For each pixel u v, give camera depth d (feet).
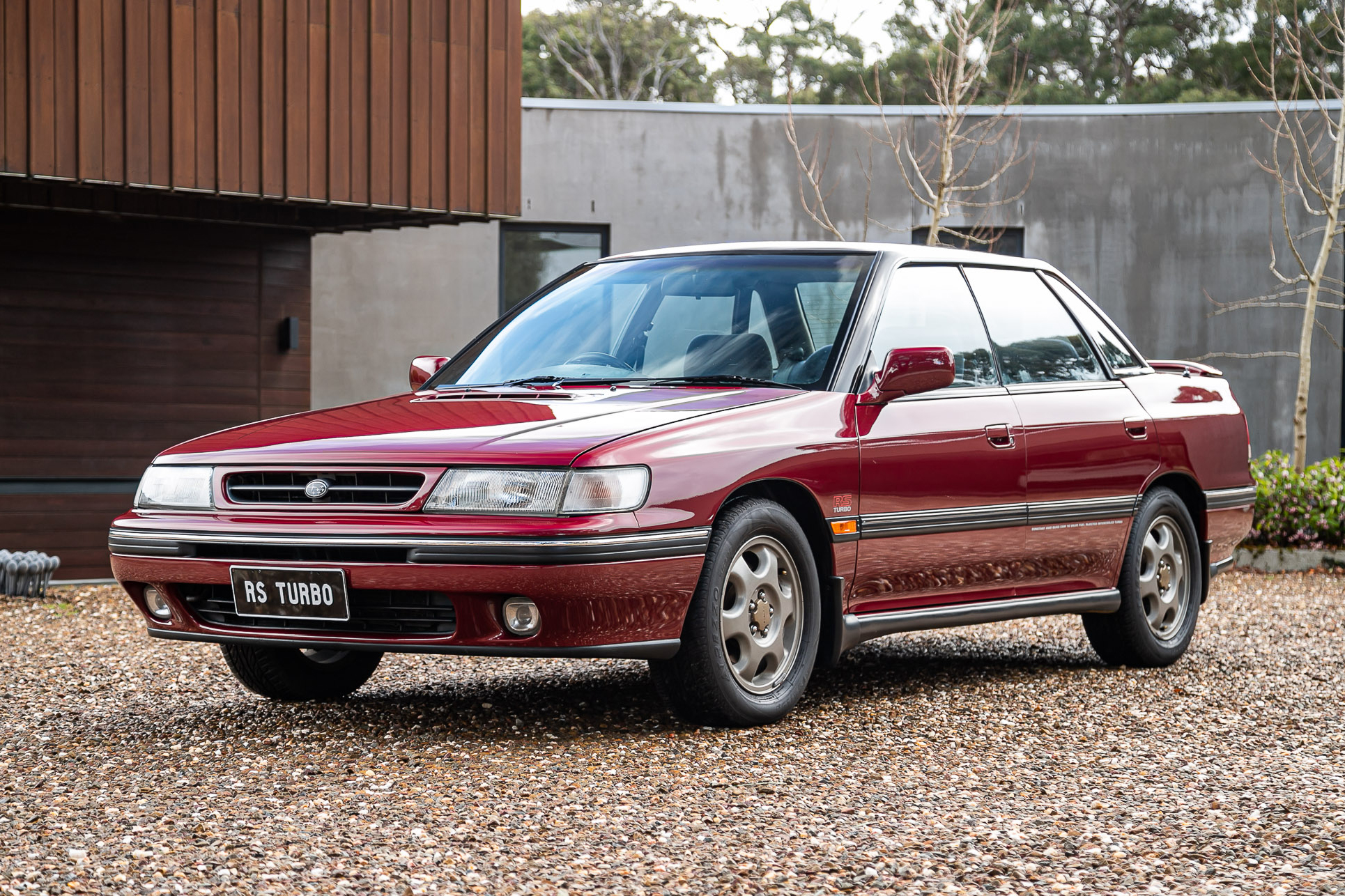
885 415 17.19
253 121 31.55
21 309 33.94
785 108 49.39
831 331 17.46
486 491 14.39
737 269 18.58
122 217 35.09
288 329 37.50
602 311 18.83
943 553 17.78
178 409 36.11
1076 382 20.33
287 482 15.38
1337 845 11.87
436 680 19.80
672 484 14.79
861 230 49.93
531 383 17.76
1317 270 41.29
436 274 47.29
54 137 28.96
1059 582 19.69
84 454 34.86
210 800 12.97
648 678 19.81
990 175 49.88
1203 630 26.21
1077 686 19.65
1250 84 119.24
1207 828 12.38
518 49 35.35
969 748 15.60
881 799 13.26
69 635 25.21
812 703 17.89
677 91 154.81
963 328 18.92
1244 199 49.06
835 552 16.52
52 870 10.84
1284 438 49.16
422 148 33.94
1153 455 20.94
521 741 15.43
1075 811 12.95
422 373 19.97
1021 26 128.26
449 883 10.64
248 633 15.48
